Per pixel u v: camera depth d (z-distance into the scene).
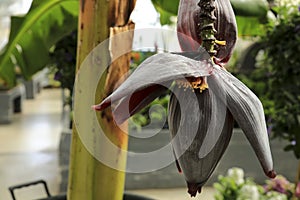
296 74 3.62
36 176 7.15
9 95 12.63
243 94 1.07
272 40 3.63
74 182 1.59
